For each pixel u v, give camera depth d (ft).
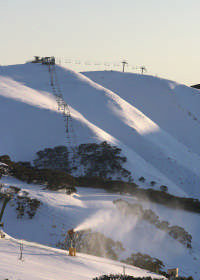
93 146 345.72
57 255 68.44
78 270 59.77
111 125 465.06
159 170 376.48
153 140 449.48
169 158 405.39
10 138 379.76
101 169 312.91
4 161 259.39
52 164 322.34
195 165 421.59
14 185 210.38
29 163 317.63
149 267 136.46
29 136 385.09
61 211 185.26
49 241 152.87
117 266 80.18
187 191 346.95
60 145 362.74
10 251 62.03
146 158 399.85
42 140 378.53
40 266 55.21
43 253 67.10
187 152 466.70
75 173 307.58
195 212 240.94
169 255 172.04
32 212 173.99
